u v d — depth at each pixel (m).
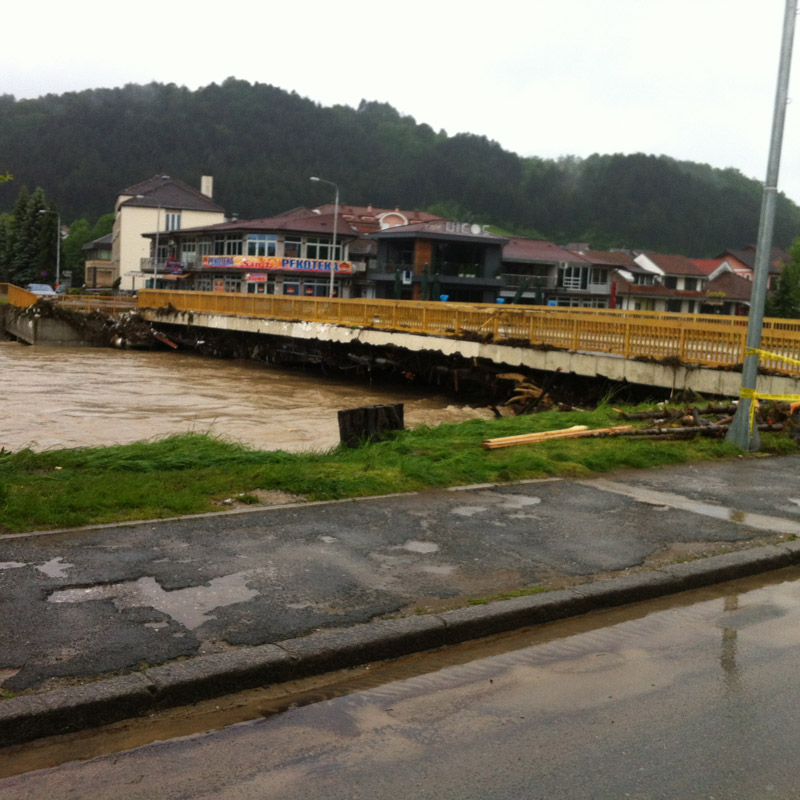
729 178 191.75
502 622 5.36
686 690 4.55
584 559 6.55
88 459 9.31
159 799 3.44
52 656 4.46
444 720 4.17
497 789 3.56
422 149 189.62
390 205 166.50
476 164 174.50
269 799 3.45
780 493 9.14
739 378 16.86
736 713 4.29
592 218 164.38
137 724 4.08
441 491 8.59
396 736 4.00
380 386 32.88
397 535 6.97
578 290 75.12
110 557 6.04
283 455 9.98
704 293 87.12
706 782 3.65
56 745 3.87
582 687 4.57
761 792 3.58
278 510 7.53
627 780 3.65
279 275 69.88
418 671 4.76
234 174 156.50
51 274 104.06
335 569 6.05
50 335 53.59
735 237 165.25
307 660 4.64
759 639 5.32
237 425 20.27
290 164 170.12
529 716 4.22
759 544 7.15
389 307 30.97
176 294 50.59
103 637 4.72
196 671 4.36
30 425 19.06
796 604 6.01
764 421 12.75
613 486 9.17
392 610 5.33
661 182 167.25
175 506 7.33
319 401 26.89
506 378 24.52
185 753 3.81
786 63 10.89
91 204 184.75
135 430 18.78
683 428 12.05
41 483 7.98
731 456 11.18
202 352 48.38
